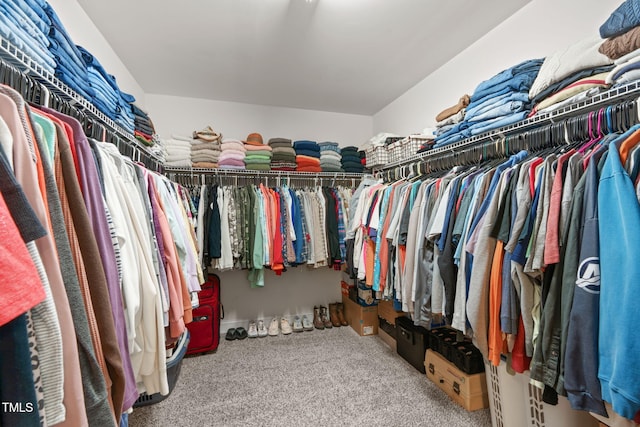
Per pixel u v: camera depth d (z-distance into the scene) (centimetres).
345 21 169
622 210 68
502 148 136
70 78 101
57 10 134
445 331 187
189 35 180
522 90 133
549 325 84
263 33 179
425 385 176
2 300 34
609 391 66
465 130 160
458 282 118
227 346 240
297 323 277
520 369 99
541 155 111
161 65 215
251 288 288
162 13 159
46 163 51
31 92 73
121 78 207
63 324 47
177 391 173
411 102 260
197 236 216
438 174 174
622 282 65
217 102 281
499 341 102
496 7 159
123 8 155
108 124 124
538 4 150
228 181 261
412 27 175
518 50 161
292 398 165
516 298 98
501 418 125
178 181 241
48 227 49
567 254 80
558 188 87
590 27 128
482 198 115
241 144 253
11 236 37
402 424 142
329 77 239
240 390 174
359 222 210
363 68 225
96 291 58
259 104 294
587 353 72
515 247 95
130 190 90
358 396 166
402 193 169
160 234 104
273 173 261
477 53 189
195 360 214
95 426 51
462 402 154
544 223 89
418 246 145
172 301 105
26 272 37
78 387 48
